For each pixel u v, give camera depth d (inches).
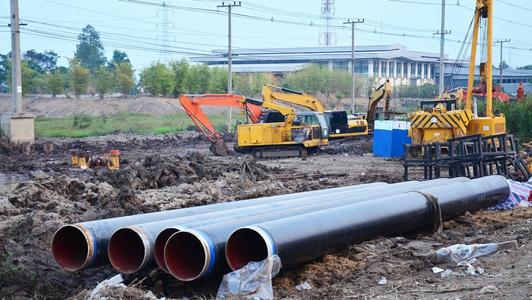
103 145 1905.8
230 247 425.1
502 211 728.3
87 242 440.8
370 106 1814.7
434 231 589.3
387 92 1770.4
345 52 4886.8
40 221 625.6
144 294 392.2
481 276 442.6
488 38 1167.0
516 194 749.9
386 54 4790.8
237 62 5157.5
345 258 492.4
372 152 1630.2
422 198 587.5
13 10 1647.4
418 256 498.6
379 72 4852.4
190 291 438.0
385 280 444.8
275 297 415.5
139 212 717.3
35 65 4840.1
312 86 3892.7
